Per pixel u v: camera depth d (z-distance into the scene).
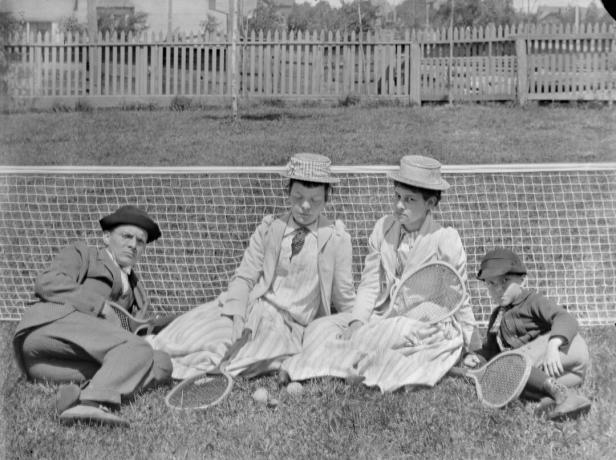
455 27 9.55
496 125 8.48
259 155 8.41
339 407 4.55
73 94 9.70
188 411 4.52
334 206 7.48
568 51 8.89
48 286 4.82
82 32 9.82
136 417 4.45
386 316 5.04
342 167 5.77
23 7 9.86
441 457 4.25
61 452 4.16
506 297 4.99
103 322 4.73
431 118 8.95
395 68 9.41
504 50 9.10
